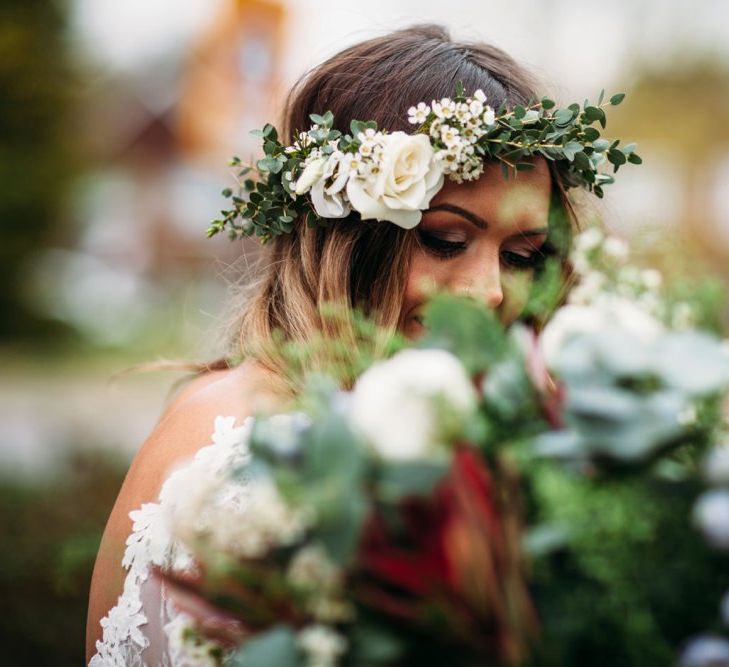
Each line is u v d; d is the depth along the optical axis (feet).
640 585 2.81
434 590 2.81
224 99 59.16
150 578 4.48
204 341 7.72
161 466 4.89
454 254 5.65
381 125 5.84
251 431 3.02
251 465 3.03
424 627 2.83
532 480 2.95
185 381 6.66
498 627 2.81
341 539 2.66
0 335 50.60
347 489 2.66
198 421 4.98
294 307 5.89
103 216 68.90
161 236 68.54
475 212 5.52
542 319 5.11
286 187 5.81
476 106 5.49
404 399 2.72
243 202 6.12
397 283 5.64
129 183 69.31
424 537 2.85
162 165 68.64
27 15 47.80
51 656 10.77
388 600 2.84
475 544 2.79
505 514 2.85
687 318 3.85
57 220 51.52
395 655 2.81
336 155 5.56
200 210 67.46
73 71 49.60
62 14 48.75
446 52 6.05
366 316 5.70
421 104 5.53
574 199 6.42
